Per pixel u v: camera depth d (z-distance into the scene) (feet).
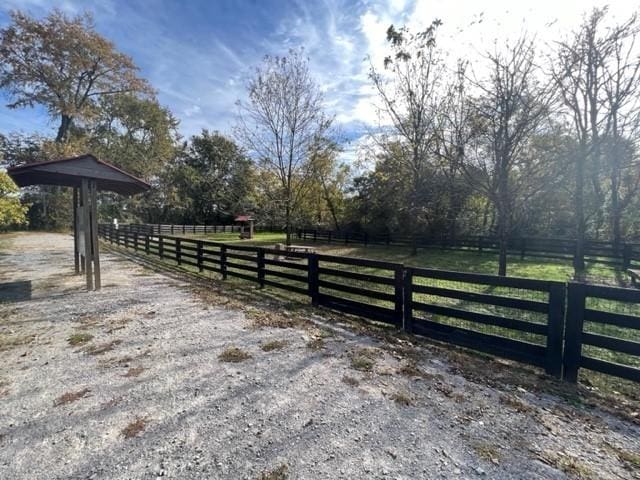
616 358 11.01
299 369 10.07
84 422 7.43
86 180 20.30
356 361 10.62
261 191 46.21
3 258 35.94
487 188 25.12
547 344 9.73
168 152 92.79
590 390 8.85
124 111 84.79
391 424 7.32
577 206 32.58
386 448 6.54
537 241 39.73
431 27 36.52
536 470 5.91
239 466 6.08
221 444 6.70
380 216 65.41
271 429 7.18
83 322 14.56
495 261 38.19
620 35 24.49
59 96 65.51
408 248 53.26
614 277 27.55
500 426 7.22
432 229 50.98
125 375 9.66
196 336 12.91
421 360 10.73
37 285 22.16
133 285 22.45
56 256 37.76
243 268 22.88
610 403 8.19
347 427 7.22
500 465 6.03
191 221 125.59
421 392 8.70
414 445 6.61
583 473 5.82
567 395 8.56
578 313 9.17
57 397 8.46
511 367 10.26
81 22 63.93
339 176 74.23
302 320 14.98
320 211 77.92
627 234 42.91
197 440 6.82
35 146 74.59
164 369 10.06
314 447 6.58
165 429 7.19
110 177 20.95
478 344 11.25
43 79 63.77
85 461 6.22
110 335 12.98
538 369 10.12
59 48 61.93
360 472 5.90
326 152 45.83
